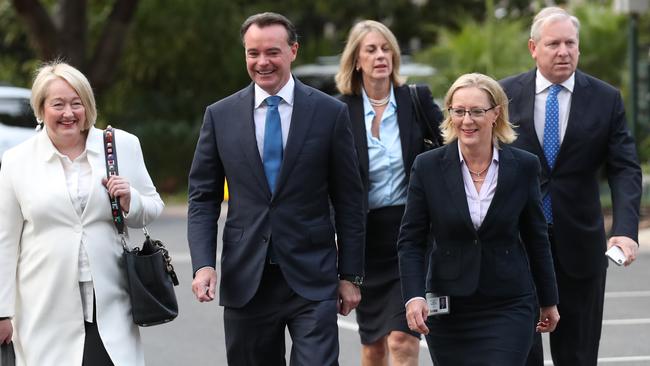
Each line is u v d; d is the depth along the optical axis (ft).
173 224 110.52
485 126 36.78
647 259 88.63
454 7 206.49
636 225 42.39
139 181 37.40
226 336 39.11
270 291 38.19
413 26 206.90
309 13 204.13
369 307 46.06
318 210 38.34
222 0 163.53
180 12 160.04
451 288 37.58
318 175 38.22
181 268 84.38
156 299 36.52
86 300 36.63
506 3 200.54
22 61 183.52
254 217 38.04
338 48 185.26
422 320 37.45
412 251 38.19
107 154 36.94
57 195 36.42
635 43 111.45
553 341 44.70
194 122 164.66
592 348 44.62
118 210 36.52
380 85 45.93
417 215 38.09
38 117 36.68
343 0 198.29
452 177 37.40
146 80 166.20
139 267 36.45
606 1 155.22
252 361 39.01
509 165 37.27
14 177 36.73
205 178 38.96
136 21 158.71
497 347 37.22
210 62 164.76
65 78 36.42
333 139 38.29
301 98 38.42
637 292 75.72
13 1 136.15
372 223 45.50
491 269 37.40
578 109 43.24
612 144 43.45
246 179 38.09
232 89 167.32
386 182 45.50
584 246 43.32
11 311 36.52
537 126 43.50
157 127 150.92
